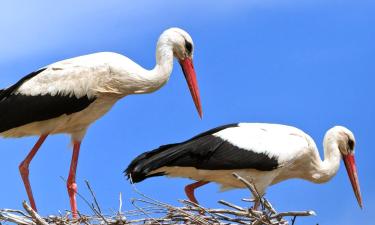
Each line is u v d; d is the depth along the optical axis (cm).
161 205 1398
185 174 1574
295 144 1617
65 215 1459
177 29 1711
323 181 1695
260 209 1528
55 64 1633
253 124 1625
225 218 1418
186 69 1728
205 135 1577
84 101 1614
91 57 1638
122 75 1622
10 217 1380
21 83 1631
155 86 1653
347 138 1764
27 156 1614
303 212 1331
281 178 1678
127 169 1534
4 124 1627
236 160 1564
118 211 1398
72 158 1634
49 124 1625
